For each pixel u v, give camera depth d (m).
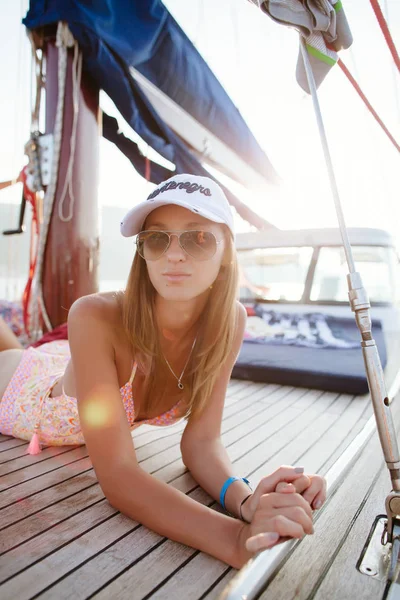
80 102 3.07
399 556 0.96
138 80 3.20
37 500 1.35
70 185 3.04
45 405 1.75
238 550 0.99
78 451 1.80
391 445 1.02
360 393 2.93
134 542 1.11
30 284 3.23
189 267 1.18
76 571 0.99
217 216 1.20
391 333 2.95
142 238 1.21
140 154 4.27
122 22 2.77
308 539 1.07
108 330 1.28
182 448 1.49
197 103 3.48
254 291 3.41
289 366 3.16
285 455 1.82
